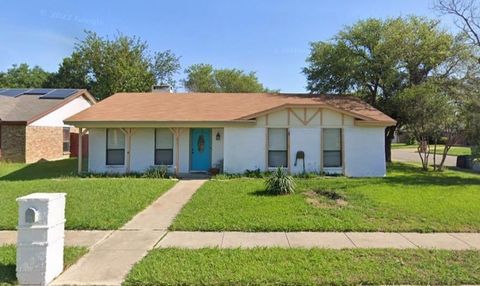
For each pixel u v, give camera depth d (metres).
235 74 55.19
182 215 8.17
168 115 15.91
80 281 4.71
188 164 16.39
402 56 20.86
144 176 14.89
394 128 22.38
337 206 8.96
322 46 23.34
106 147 16.34
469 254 5.69
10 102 22.08
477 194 10.70
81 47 39.69
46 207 4.80
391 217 7.98
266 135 15.59
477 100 15.91
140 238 6.63
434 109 17.52
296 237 6.70
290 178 11.06
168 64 42.91
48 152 21.50
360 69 21.55
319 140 15.59
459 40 20.53
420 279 4.68
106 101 18.17
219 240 6.50
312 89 24.14
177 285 4.55
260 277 4.71
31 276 4.68
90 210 8.53
